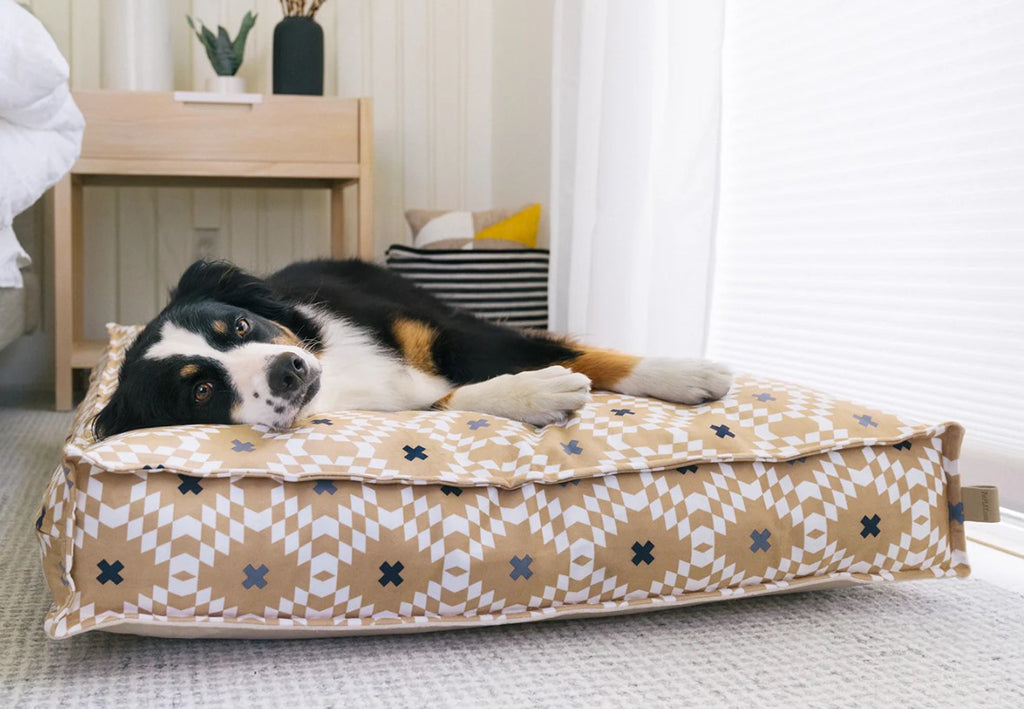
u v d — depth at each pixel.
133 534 1.12
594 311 2.40
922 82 1.92
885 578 1.35
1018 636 1.26
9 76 1.97
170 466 1.15
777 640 1.24
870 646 1.23
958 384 1.86
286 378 1.32
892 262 2.01
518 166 3.71
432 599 1.21
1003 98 1.75
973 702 1.07
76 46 3.55
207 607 1.14
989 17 1.77
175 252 3.72
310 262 2.15
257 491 1.18
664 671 1.15
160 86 3.29
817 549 1.31
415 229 3.40
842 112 2.13
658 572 1.27
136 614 1.12
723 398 1.51
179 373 1.41
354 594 1.19
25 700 1.06
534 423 1.51
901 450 1.37
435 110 3.95
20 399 3.34
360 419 1.38
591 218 2.52
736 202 2.51
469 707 1.06
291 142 3.07
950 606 1.37
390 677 1.13
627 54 2.30
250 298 1.67
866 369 2.09
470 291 3.05
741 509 1.29
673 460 1.30
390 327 1.83
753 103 2.43
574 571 1.25
